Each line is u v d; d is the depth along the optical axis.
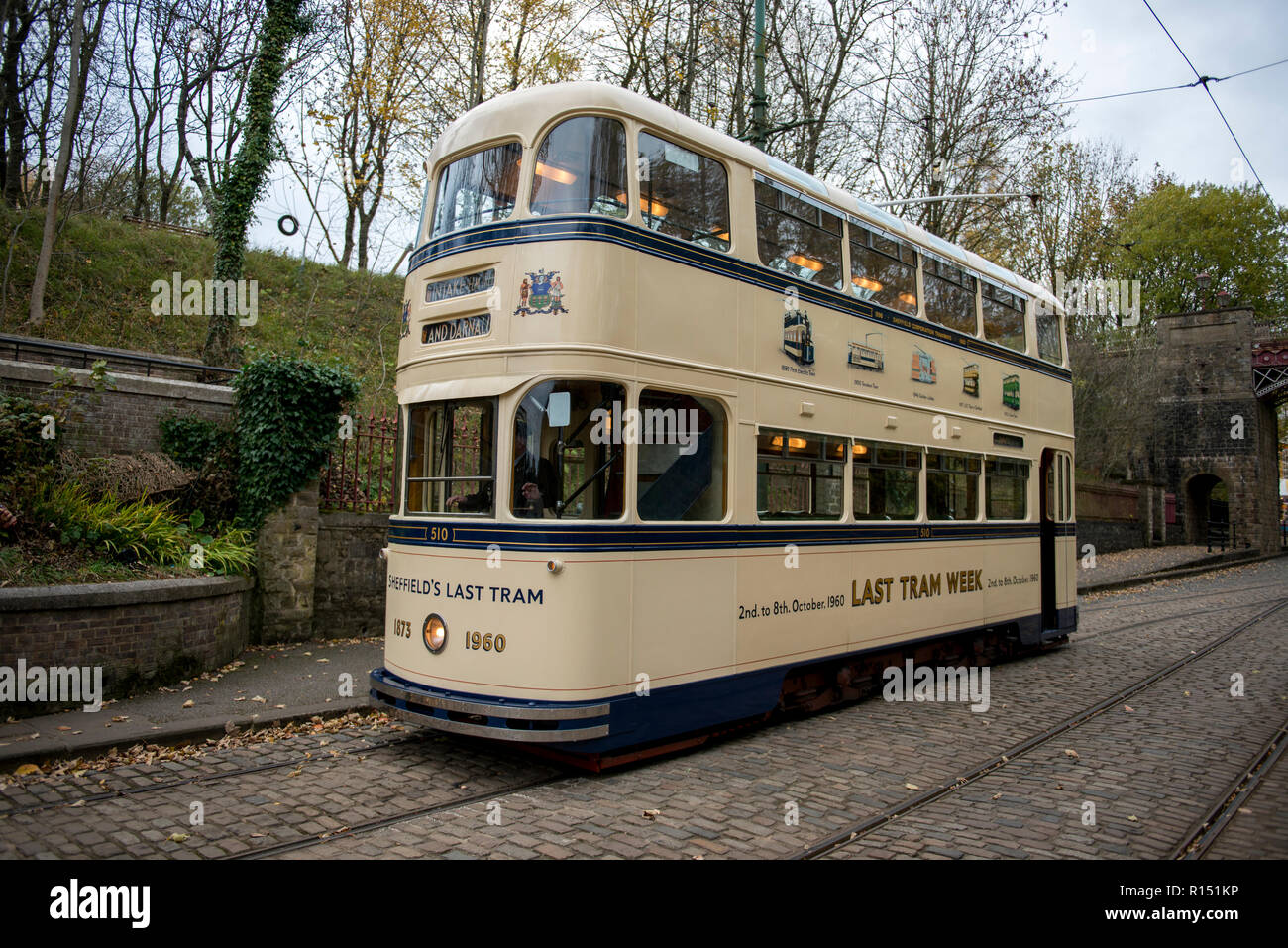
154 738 7.02
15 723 7.28
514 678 6.51
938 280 10.98
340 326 21.89
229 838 5.27
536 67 19.92
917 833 5.62
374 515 12.10
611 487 6.77
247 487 11.09
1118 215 34.72
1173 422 42.22
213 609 9.48
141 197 29.25
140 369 13.96
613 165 6.88
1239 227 44.00
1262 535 40.62
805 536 8.45
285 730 7.73
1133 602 20.92
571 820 5.73
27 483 9.04
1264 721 8.91
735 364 7.72
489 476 6.85
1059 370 14.09
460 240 7.21
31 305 16.56
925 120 22.75
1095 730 8.53
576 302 6.61
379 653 10.77
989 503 11.80
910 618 10.02
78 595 7.86
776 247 8.33
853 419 9.20
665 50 20.81
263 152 16.05
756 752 7.58
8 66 23.14
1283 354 39.84
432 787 6.40
